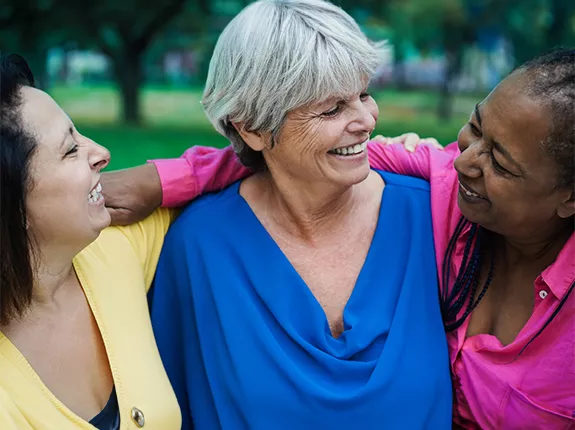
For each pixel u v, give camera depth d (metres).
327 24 1.66
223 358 1.85
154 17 15.95
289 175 1.85
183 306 1.95
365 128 1.74
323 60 1.63
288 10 1.69
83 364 1.65
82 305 1.70
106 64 38.41
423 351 1.82
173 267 1.96
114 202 1.86
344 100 1.71
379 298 1.85
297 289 1.85
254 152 1.93
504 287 1.78
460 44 19.75
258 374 1.80
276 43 1.66
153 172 1.93
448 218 1.89
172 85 39.00
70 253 1.61
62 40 18.64
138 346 1.71
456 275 1.84
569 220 1.63
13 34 15.21
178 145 11.68
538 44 16.95
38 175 1.48
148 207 1.93
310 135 1.72
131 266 1.84
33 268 1.54
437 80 34.62
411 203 1.94
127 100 16.52
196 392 1.92
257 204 1.98
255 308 1.84
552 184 1.51
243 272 1.89
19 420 1.47
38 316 1.62
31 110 1.48
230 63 1.74
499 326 1.78
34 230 1.53
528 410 1.66
